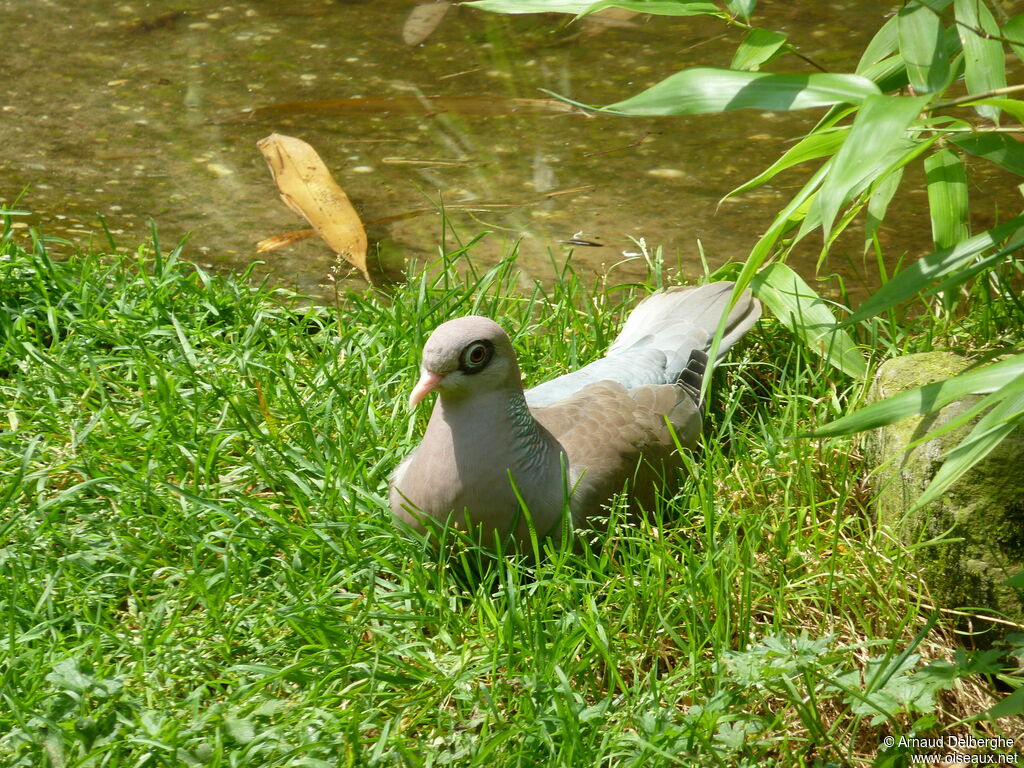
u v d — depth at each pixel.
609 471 7.82
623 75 14.74
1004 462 7.09
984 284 9.53
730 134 13.88
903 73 7.03
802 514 7.86
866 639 7.08
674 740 6.16
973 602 7.15
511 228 11.99
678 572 7.32
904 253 10.88
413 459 7.65
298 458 8.19
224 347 9.57
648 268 10.91
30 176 12.55
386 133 13.81
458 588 7.60
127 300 10.04
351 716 6.32
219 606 7.06
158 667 6.59
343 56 15.32
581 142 13.67
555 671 6.53
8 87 14.38
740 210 12.30
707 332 9.55
